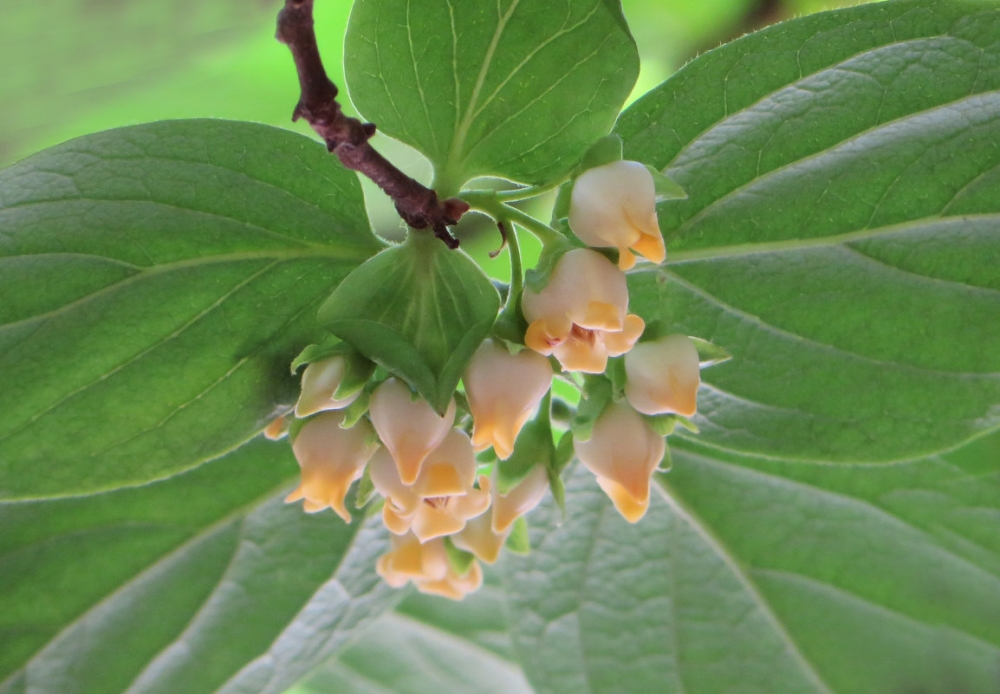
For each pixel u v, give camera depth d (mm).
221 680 261
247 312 239
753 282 246
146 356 237
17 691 259
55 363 234
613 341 227
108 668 260
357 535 266
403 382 227
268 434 240
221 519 264
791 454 247
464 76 234
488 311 230
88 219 236
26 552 261
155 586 263
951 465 272
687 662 277
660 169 246
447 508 236
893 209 243
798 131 244
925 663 276
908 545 277
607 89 235
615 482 234
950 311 242
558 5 232
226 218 239
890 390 244
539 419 239
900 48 242
